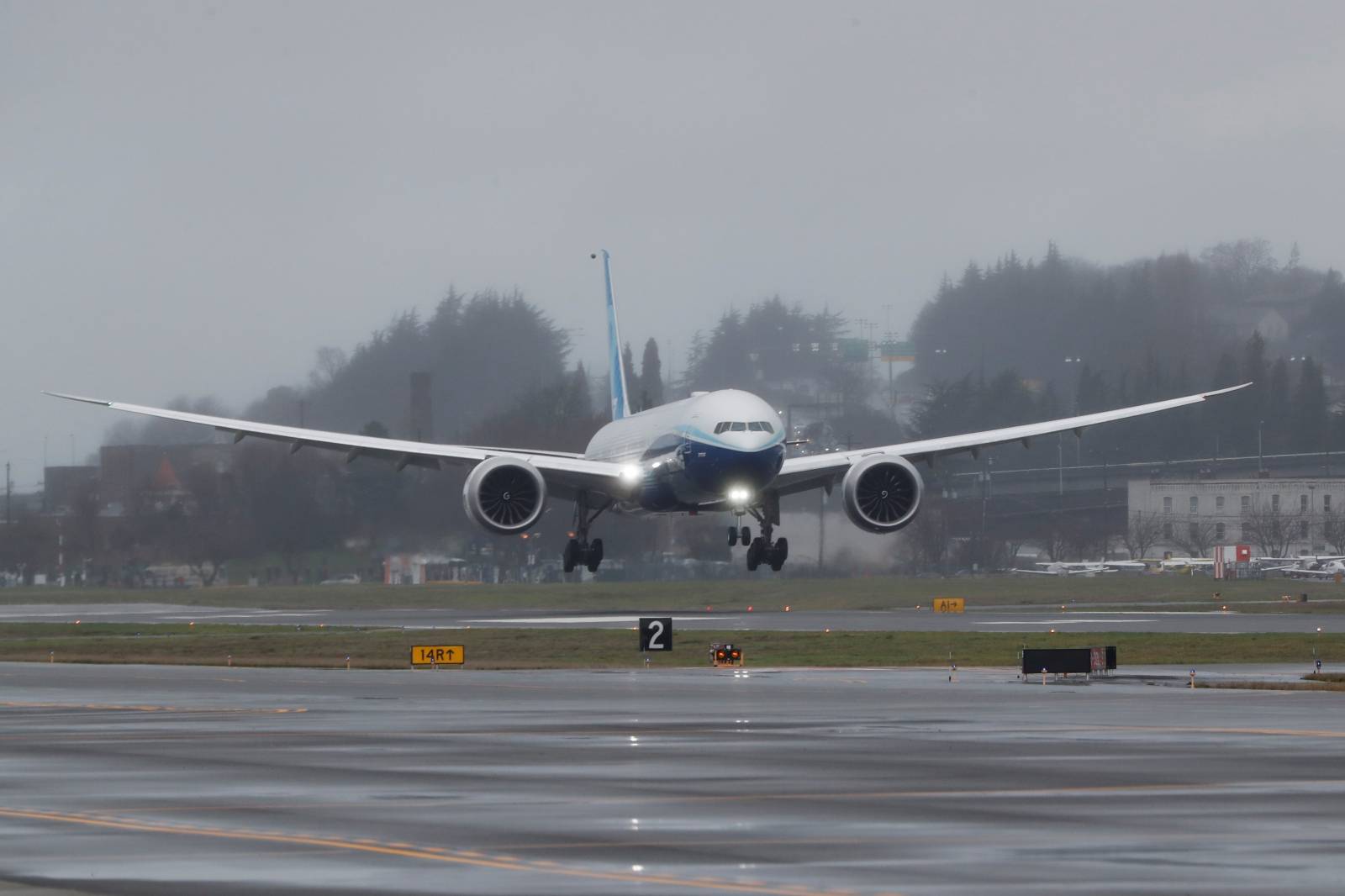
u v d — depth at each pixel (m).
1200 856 64.06
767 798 79.25
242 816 75.00
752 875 60.78
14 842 68.44
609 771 89.62
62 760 96.44
